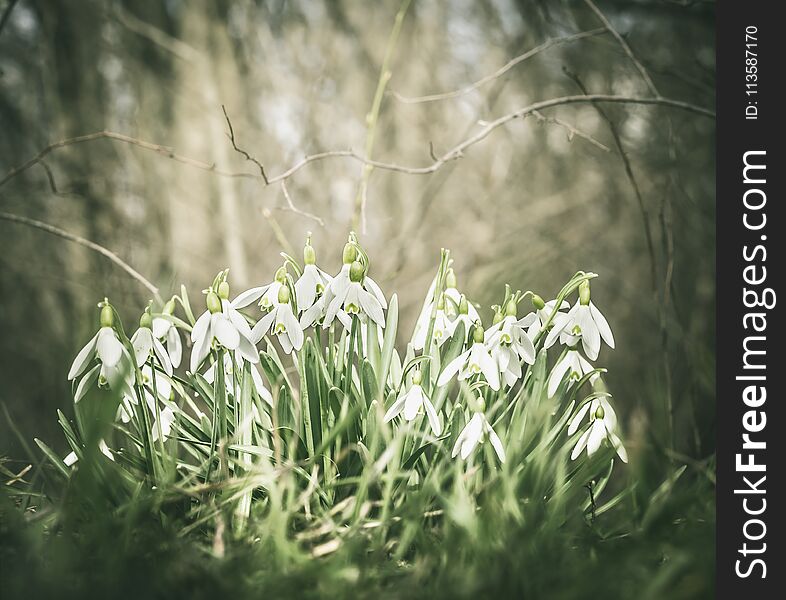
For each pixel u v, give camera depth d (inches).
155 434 38.0
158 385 38.2
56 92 83.4
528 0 79.5
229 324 36.5
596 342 37.4
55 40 83.7
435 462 37.7
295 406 38.5
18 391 77.4
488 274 78.4
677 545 35.4
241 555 34.7
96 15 83.8
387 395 38.5
